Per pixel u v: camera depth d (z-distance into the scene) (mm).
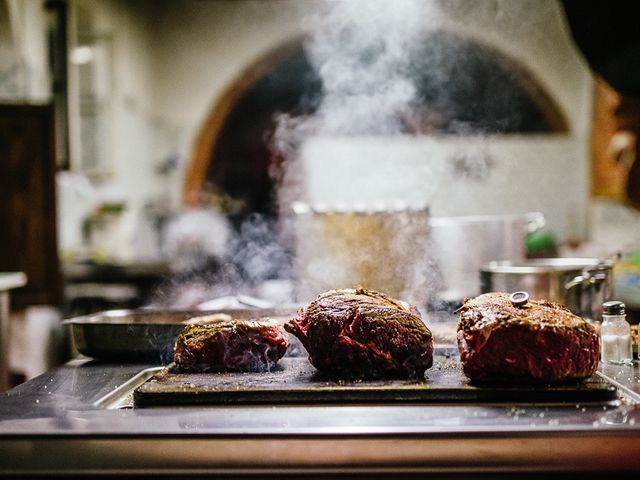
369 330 917
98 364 1173
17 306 2363
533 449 710
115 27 4051
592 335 872
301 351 1149
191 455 727
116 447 731
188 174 4934
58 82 3178
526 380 859
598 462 708
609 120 3670
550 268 1445
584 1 2014
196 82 4910
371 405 828
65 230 3363
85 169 3570
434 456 713
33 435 735
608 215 3924
